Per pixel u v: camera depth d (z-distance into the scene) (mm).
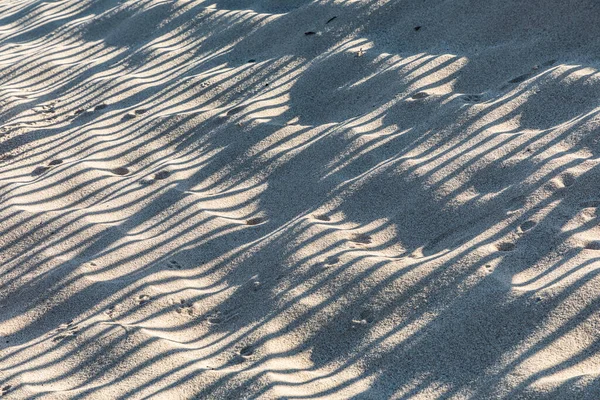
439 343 2750
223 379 2766
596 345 2547
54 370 2965
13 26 6734
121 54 5684
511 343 2656
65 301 3348
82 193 4113
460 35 4602
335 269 3172
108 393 2793
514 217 3186
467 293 2889
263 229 3602
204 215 3758
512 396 2463
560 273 2842
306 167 3943
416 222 3381
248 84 4828
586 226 3035
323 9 5230
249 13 5555
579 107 3719
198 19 5738
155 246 3604
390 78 4406
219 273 3383
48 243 3742
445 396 2559
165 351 2955
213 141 4359
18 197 4141
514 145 3588
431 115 4000
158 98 4941
